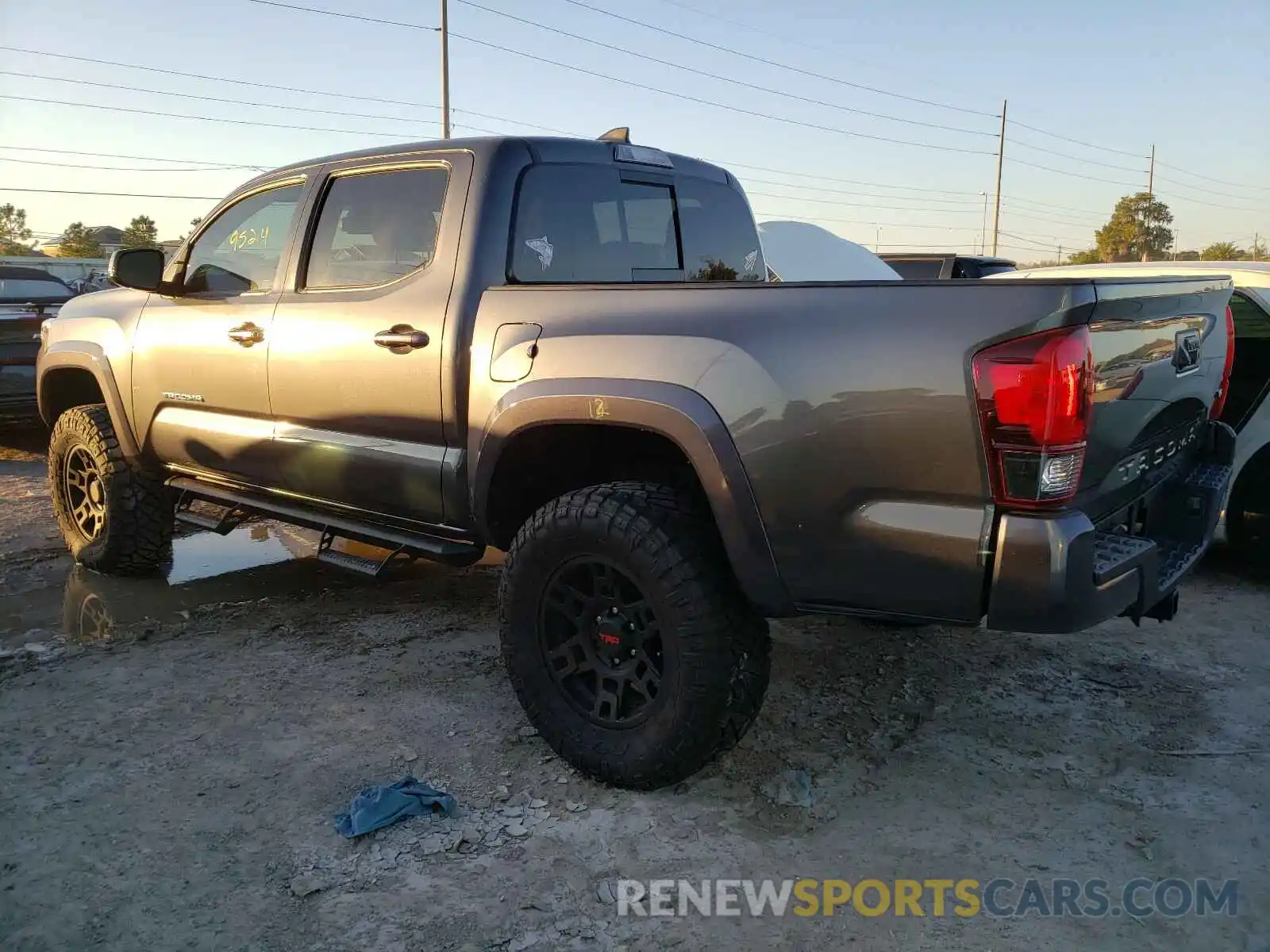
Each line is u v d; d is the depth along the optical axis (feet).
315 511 13.04
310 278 12.49
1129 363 8.29
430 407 10.76
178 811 9.15
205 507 21.48
